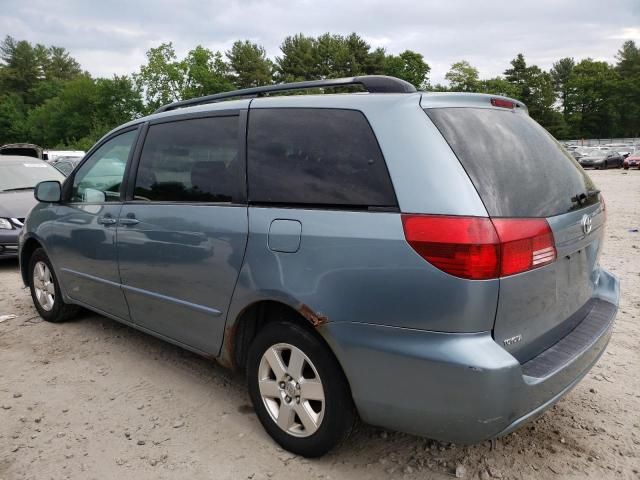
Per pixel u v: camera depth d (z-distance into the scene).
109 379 3.80
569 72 112.31
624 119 97.19
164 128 3.66
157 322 3.64
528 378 2.33
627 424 3.21
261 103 3.11
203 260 3.14
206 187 3.23
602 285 3.37
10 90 95.50
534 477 2.73
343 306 2.50
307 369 2.79
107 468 2.80
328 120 2.79
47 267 4.86
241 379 3.79
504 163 2.53
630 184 22.89
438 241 2.27
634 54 104.50
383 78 2.79
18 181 8.48
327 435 2.70
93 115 63.59
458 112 2.62
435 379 2.29
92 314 5.20
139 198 3.72
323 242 2.58
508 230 2.29
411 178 2.41
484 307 2.24
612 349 4.32
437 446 2.98
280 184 2.86
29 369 3.98
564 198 2.72
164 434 3.11
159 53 55.16
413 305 2.33
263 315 3.09
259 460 2.86
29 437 3.08
